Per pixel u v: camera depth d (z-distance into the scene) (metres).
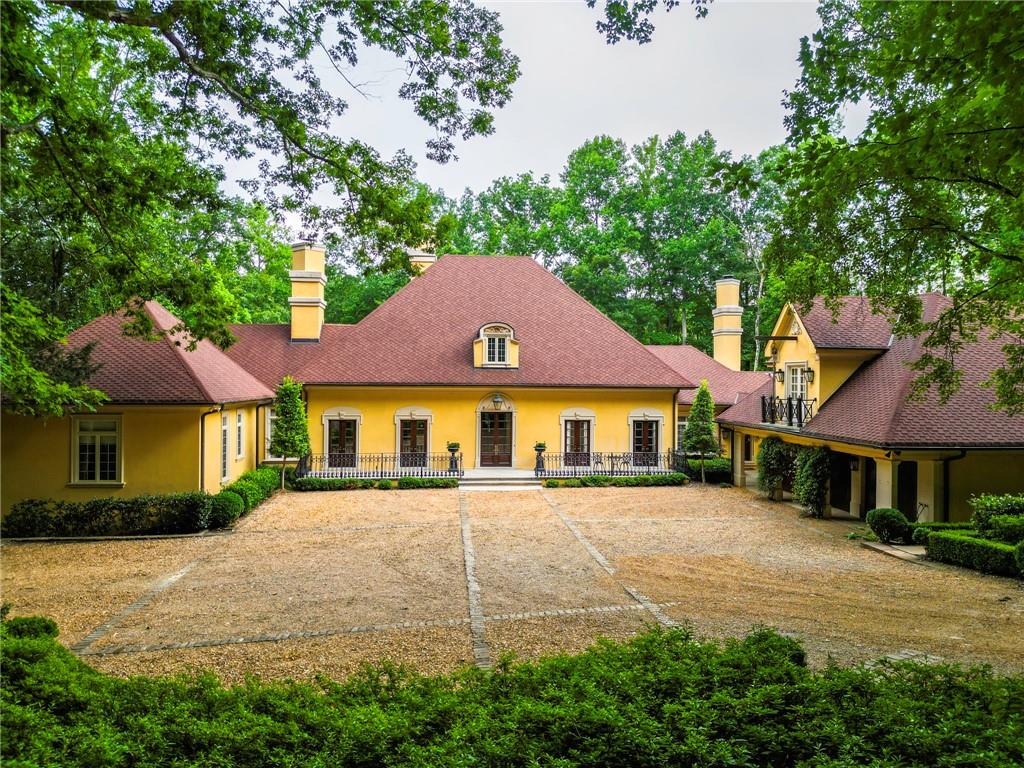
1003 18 4.45
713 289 45.91
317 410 24.95
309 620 9.51
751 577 11.84
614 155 47.69
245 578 11.81
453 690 5.38
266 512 18.44
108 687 4.99
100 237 13.10
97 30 9.65
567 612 9.84
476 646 8.45
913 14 5.59
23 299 11.37
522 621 9.44
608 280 40.72
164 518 15.68
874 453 15.16
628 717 4.19
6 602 10.44
